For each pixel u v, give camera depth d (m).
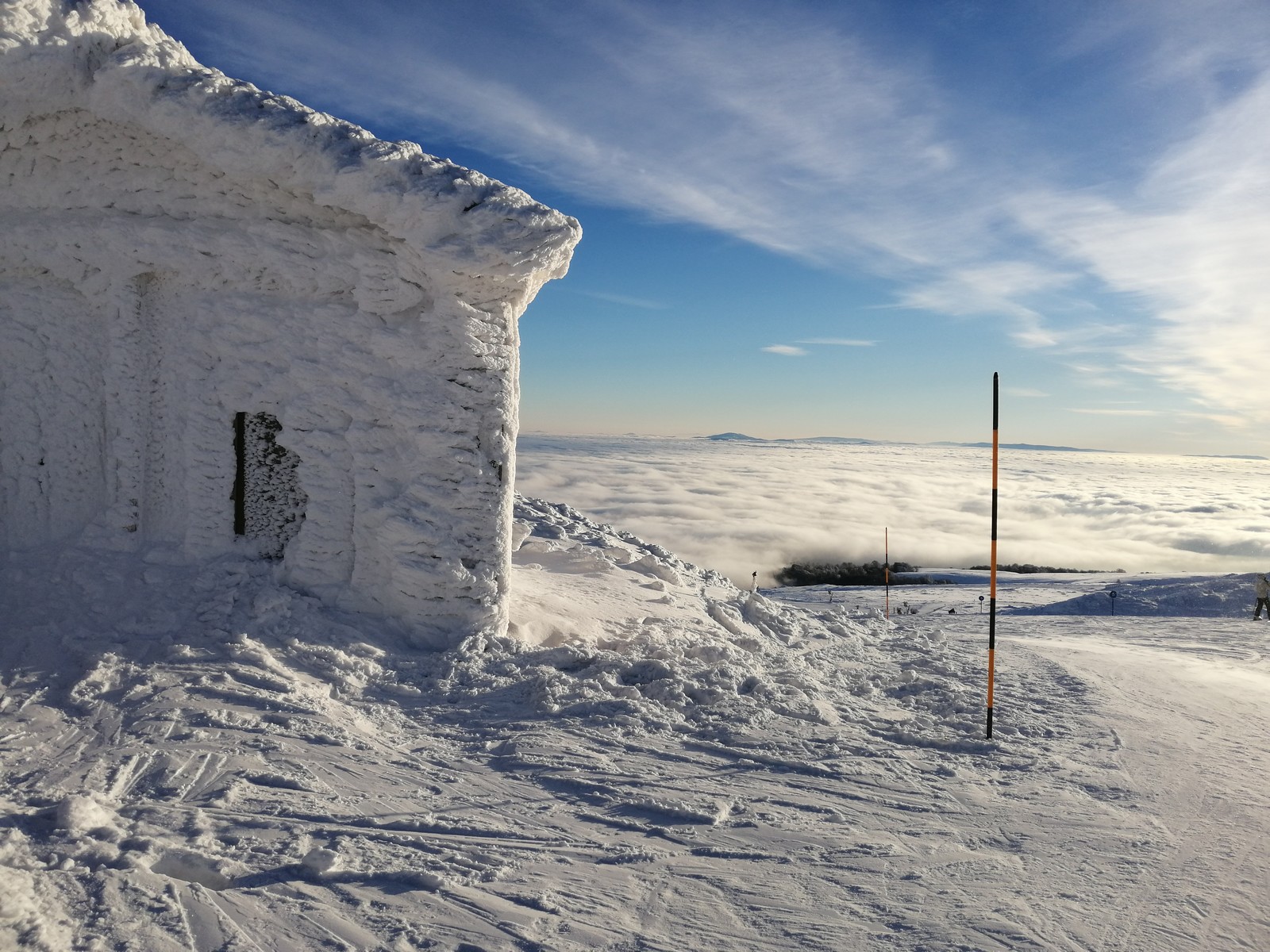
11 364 8.81
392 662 8.52
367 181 8.65
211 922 3.88
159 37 8.78
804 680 9.20
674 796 5.85
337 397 9.21
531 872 4.61
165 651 7.70
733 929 4.07
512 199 8.92
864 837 5.25
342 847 4.76
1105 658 12.60
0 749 5.91
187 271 9.05
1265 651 14.20
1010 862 4.91
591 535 17.34
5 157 8.59
